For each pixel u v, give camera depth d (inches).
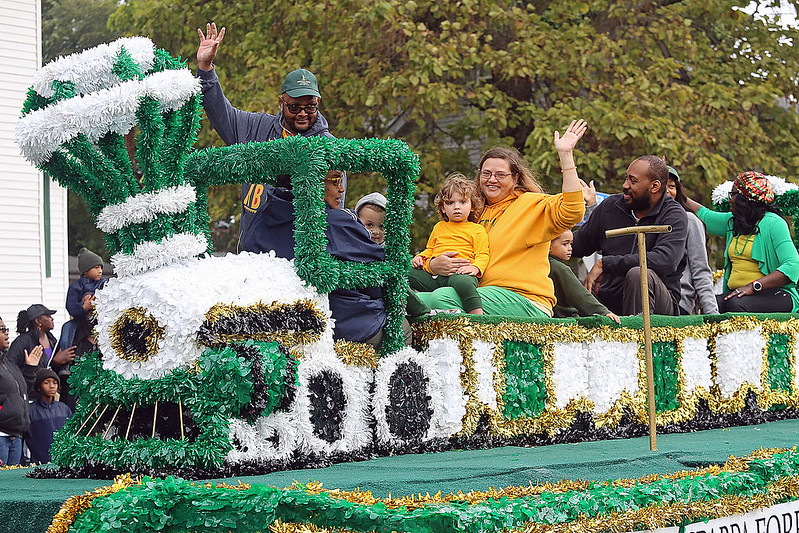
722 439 504.1
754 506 363.3
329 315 387.9
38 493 319.6
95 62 386.0
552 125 1296.8
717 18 1501.0
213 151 404.8
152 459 343.0
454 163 1421.0
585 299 539.8
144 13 1604.3
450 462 382.3
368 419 406.0
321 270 383.2
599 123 1296.8
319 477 333.1
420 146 1406.3
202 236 380.2
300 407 367.9
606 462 385.7
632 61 1395.2
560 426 488.1
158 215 372.8
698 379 576.1
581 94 1417.3
